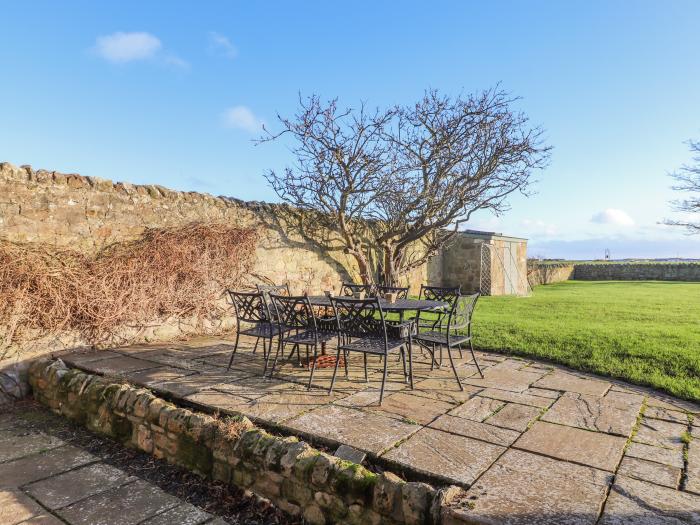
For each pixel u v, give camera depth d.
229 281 7.77
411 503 2.30
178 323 6.99
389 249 11.06
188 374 4.84
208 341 6.81
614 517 2.16
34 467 3.44
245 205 8.26
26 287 5.16
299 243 9.25
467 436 3.20
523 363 5.53
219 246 7.58
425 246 13.38
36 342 5.29
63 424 4.36
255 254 8.28
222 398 4.03
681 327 7.64
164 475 3.34
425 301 5.38
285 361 5.50
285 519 2.76
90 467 3.46
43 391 4.87
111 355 5.67
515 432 3.29
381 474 2.51
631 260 42.94
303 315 4.62
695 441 3.19
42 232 5.50
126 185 6.45
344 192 9.39
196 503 2.97
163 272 6.74
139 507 2.88
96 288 5.86
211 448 3.24
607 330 7.25
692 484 2.53
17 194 5.27
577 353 5.75
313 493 2.68
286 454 2.84
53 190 5.60
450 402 3.97
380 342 4.43
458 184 10.35
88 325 5.82
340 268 10.27
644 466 2.77
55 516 2.76
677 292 16.64
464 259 15.16
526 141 9.98
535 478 2.57
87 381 4.42
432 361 5.16
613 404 3.98
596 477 2.59
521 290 16.97
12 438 4.01
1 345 4.97
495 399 4.07
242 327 7.82
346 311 4.37
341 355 5.84
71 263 5.71
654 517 2.17
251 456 2.98
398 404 3.90
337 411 3.70
